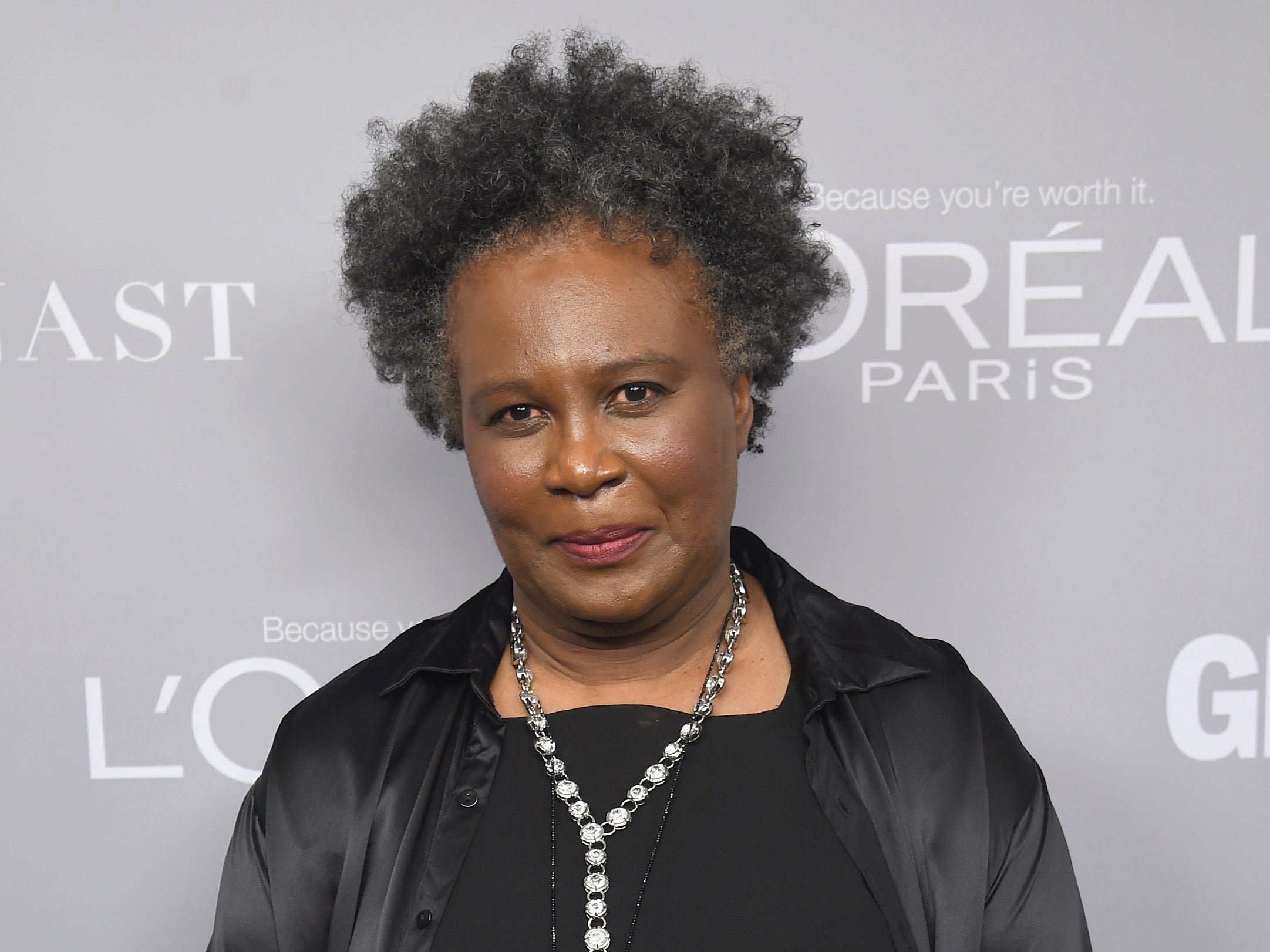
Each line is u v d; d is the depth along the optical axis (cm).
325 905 78
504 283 67
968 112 129
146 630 137
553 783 74
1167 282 131
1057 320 132
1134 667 137
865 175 131
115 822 140
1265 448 133
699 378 69
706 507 69
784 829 71
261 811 83
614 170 68
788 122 88
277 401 134
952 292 132
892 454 135
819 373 133
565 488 65
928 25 129
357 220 86
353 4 128
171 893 141
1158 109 129
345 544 137
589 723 76
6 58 126
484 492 70
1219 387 132
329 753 81
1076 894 79
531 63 80
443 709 81
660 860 70
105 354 131
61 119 127
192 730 139
